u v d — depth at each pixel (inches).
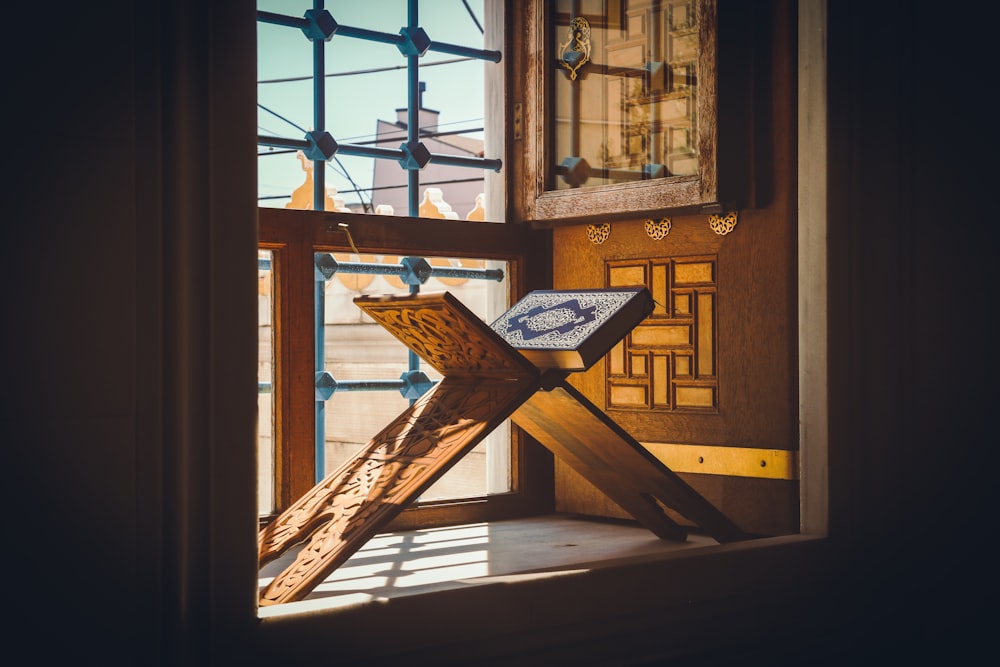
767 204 117.0
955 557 119.0
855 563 109.7
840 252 109.2
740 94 117.2
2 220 65.9
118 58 70.0
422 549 111.9
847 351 109.6
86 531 68.3
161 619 70.9
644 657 93.7
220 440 73.2
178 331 71.4
